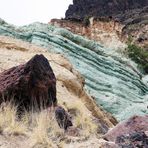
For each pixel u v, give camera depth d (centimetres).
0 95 755
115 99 2345
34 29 2777
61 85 1479
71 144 623
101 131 782
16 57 1639
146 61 3656
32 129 663
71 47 2706
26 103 748
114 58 3094
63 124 673
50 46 2578
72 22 4812
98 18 4741
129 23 10956
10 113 662
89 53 2767
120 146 592
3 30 2634
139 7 14600
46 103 778
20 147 581
